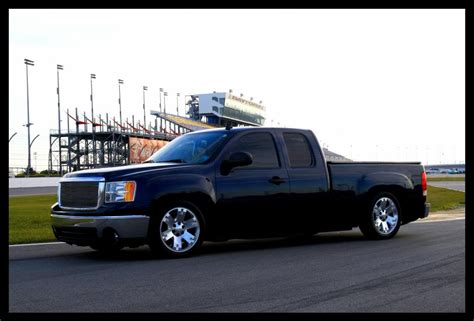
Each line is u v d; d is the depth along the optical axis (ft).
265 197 27.61
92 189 24.79
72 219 24.86
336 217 30.12
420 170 33.58
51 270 22.36
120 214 24.12
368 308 15.74
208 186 26.03
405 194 32.63
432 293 17.57
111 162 216.74
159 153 29.07
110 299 17.04
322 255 25.73
